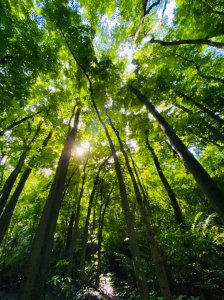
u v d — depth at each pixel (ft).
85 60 25.79
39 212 48.67
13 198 32.55
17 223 57.77
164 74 29.63
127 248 42.83
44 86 31.73
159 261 14.07
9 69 20.13
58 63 24.56
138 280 12.73
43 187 49.57
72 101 34.91
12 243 49.34
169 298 12.46
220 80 27.12
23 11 23.11
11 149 25.94
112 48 29.94
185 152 17.63
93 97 25.36
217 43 16.34
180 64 28.02
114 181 46.93
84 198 53.11
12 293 29.71
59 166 26.27
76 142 39.88
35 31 22.08
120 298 25.11
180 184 43.91
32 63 21.09
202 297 20.81
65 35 25.55
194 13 20.88
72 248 29.73
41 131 36.52
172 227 31.07
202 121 29.94
